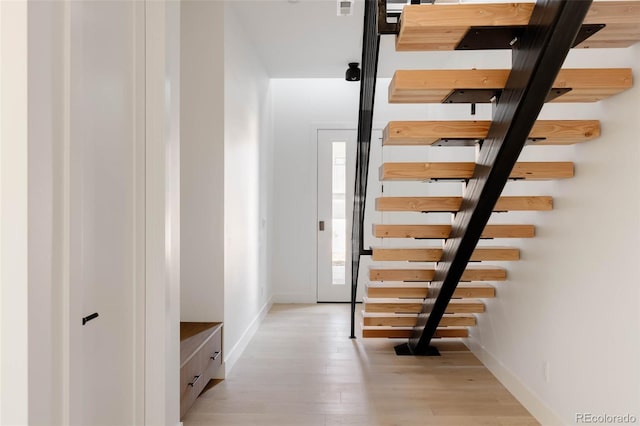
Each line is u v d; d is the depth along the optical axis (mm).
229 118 4066
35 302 1313
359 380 3738
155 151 2305
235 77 4297
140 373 2244
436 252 3600
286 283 6820
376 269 4000
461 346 4754
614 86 2139
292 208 6816
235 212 4312
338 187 6809
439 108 6008
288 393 3455
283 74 6207
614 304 2285
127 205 2100
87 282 1711
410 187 6660
